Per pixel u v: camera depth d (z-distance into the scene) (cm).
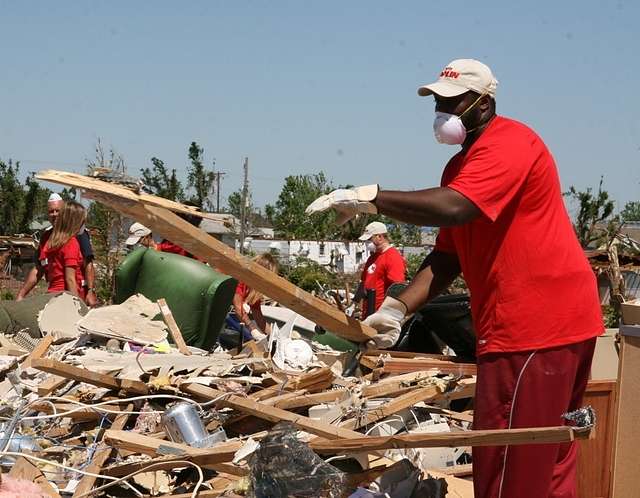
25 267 2595
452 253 381
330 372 466
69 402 443
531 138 337
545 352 334
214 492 353
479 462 348
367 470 389
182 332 620
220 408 432
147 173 2759
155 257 650
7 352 565
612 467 488
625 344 482
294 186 3684
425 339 594
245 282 354
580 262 343
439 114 346
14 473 361
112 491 368
